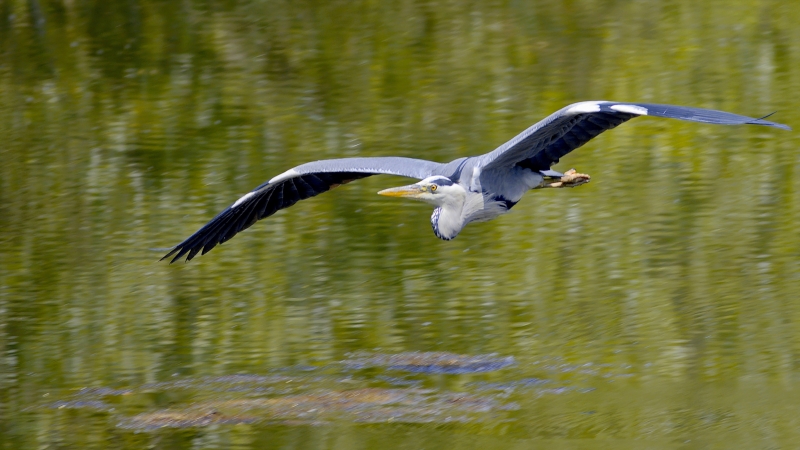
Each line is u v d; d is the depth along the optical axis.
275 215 16.41
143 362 12.62
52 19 24.98
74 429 10.93
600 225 15.77
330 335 13.17
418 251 15.27
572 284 14.23
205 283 14.64
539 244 15.33
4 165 18.50
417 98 20.59
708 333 12.76
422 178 9.45
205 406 11.41
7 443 10.64
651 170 17.45
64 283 14.66
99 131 19.80
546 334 13.01
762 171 17.20
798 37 21.86
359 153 18.42
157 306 14.05
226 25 24.14
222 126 19.80
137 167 18.23
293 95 20.98
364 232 15.82
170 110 20.59
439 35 23.22
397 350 12.73
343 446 10.33
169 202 17.00
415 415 10.98
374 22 24.02
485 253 15.15
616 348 12.59
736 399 11.16
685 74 20.89
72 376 12.29
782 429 10.37
